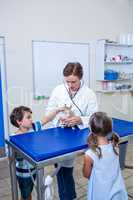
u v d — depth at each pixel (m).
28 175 1.70
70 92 1.88
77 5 3.90
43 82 3.68
